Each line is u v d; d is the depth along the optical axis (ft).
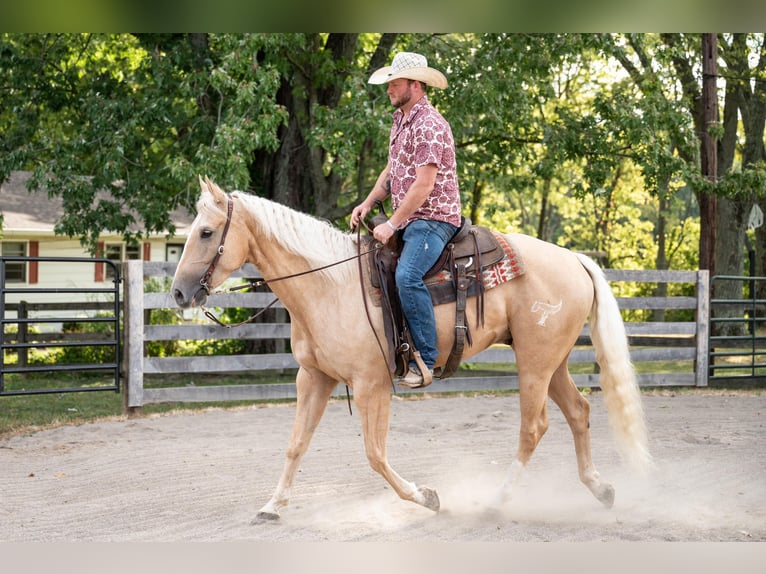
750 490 20.24
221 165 39.99
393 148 17.43
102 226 47.57
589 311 19.02
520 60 45.47
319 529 16.72
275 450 25.45
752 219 54.34
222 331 34.12
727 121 78.07
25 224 72.64
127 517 17.83
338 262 16.97
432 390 37.91
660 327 40.57
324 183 50.01
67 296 75.82
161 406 35.17
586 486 18.88
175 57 44.34
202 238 16.22
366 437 16.92
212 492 20.17
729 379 42.22
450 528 16.76
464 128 49.06
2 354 31.01
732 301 41.55
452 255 17.56
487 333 17.89
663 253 122.42
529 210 163.63
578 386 38.78
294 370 48.21
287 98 49.85
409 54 17.11
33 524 17.22
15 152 47.67
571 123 50.37
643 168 48.34
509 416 32.07
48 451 25.44
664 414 32.86
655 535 16.20
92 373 47.70
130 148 47.11
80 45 55.01
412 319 16.83
